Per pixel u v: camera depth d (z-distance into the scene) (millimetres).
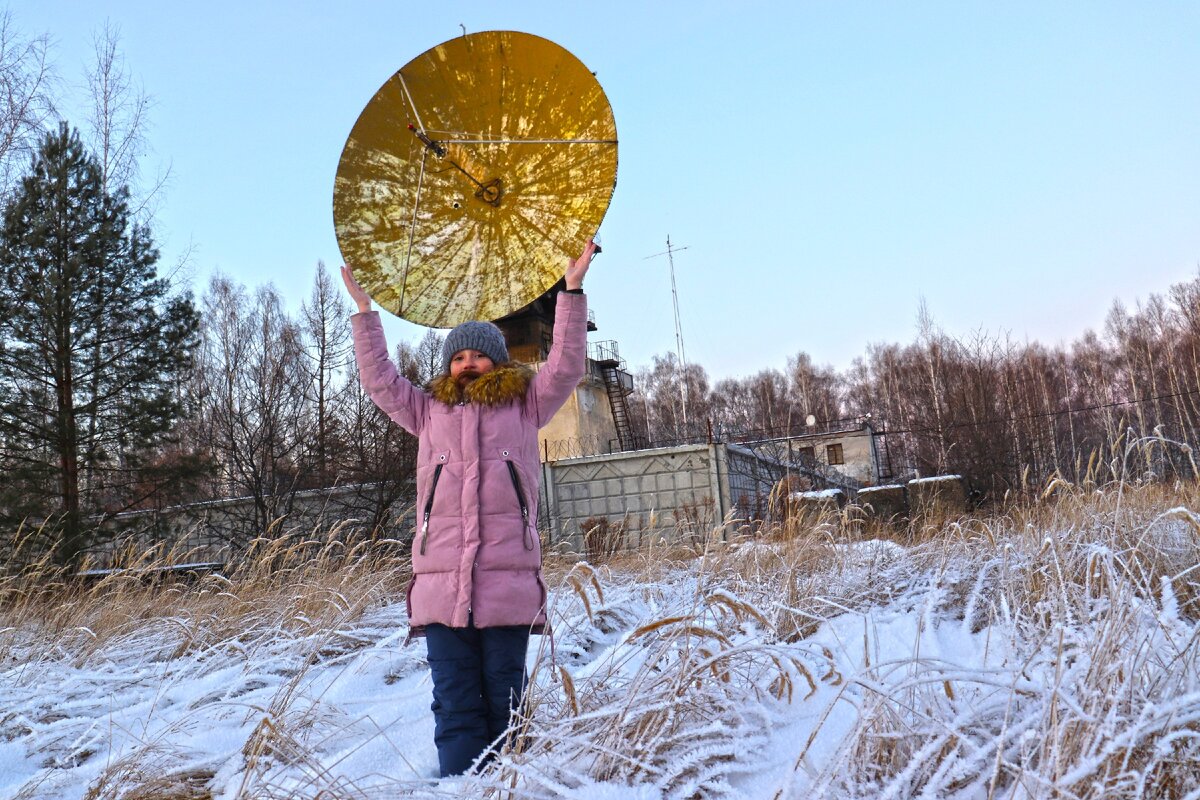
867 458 39969
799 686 3287
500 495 3258
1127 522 4605
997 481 24516
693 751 2607
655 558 7898
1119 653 2527
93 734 3693
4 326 17516
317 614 5562
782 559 5738
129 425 18188
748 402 74188
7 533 15555
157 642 5723
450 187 9438
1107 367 56781
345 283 3623
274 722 3029
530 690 2941
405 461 18109
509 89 9578
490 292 8828
